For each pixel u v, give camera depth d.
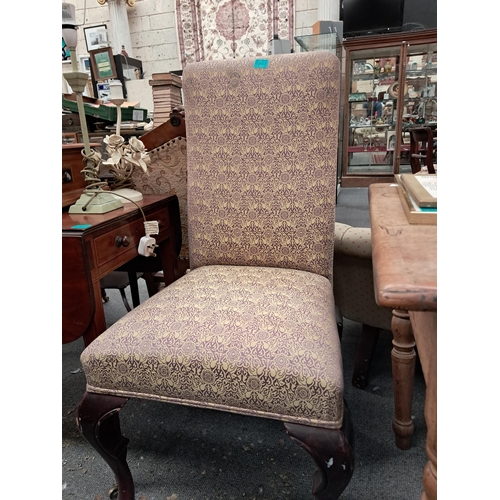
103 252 0.98
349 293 1.24
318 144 1.00
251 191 1.06
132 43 4.49
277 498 0.91
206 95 1.06
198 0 4.18
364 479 0.95
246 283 0.94
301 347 0.68
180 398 0.72
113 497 0.92
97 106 1.79
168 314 0.80
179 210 1.50
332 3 3.83
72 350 1.62
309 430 0.65
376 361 1.44
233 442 1.09
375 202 0.82
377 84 4.20
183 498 0.92
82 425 0.77
